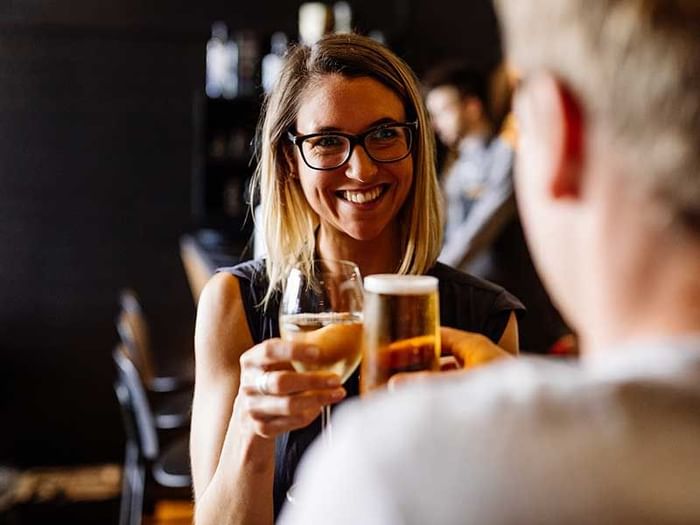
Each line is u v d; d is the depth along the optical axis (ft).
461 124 11.90
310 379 3.10
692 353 1.68
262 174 4.70
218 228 16.10
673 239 1.71
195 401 4.55
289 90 4.54
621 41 1.69
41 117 15.51
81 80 15.60
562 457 1.61
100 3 15.52
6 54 15.35
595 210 1.81
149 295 15.96
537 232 1.99
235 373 4.47
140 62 15.78
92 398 15.78
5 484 14.24
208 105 16.07
